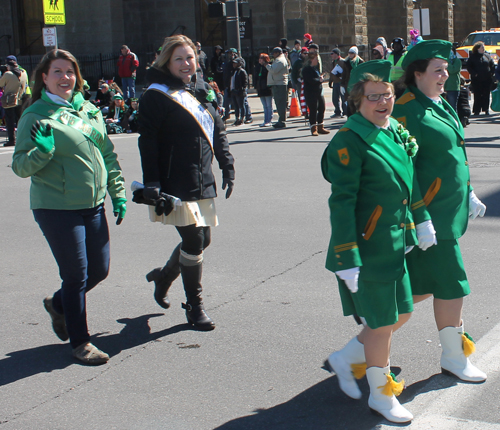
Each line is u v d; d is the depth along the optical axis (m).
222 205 8.39
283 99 16.36
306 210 8.00
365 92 3.16
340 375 3.47
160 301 4.88
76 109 4.04
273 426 3.29
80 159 3.94
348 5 28.72
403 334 4.33
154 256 6.36
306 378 3.79
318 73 14.40
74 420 3.40
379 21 31.14
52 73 3.93
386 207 3.19
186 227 4.39
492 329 4.36
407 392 3.56
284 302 5.02
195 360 4.08
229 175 4.66
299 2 26.69
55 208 3.94
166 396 3.63
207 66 26.80
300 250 6.38
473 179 9.30
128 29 28.50
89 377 3.90
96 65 25.77
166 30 28.38
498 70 15.75
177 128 4.29
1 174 11.20
